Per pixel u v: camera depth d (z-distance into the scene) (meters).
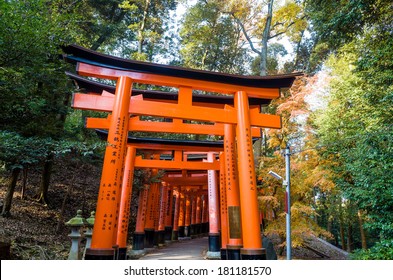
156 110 7.90
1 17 5.27
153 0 19.23
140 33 18.70
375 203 8.00
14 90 6.50
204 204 26.17
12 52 5.74
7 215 10.70
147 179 13.58
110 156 7.16
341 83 13.05
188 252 14.12
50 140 5.53
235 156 9.99
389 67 8.76
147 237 14.51
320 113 14.66
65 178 17.19
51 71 7.56
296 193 13.21
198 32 19.86
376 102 9.45
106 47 20.22
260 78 8.41
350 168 9.14
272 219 13.51
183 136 18.83
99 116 14.34
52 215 12.73
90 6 16.95
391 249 7.04
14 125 7.67
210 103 10.23
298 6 17.55
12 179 10.95
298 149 13.66
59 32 6.94
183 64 21.33
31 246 8.57
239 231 9.16
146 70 7.98
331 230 24.92
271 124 8.69
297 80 15.87
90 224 7.23
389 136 7.87
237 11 18.84
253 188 7.77
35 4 6.13
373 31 9.35
